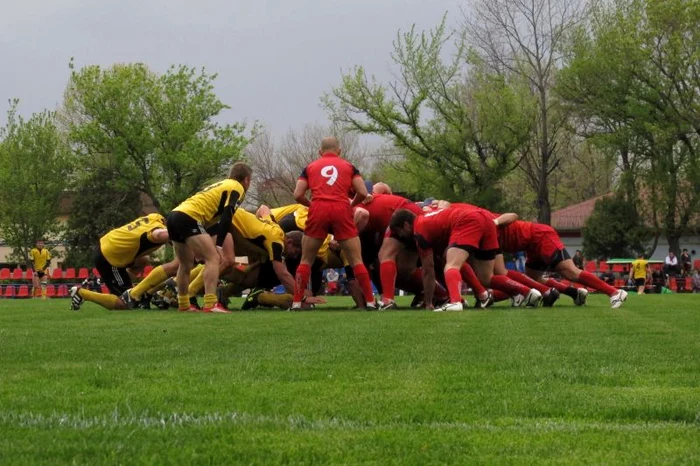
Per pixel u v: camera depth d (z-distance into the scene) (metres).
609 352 6.03
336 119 39.75
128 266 13.60
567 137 45.19
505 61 39.75
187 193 45.81
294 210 14.70
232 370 5.02
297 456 2.88
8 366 5.23
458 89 39.19
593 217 44.97
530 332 7.80
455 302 11.59
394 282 12.81
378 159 50.03
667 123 39.25
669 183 41.19
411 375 4.85
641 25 38.75
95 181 51.53
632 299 18.66
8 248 61.16
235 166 12.20
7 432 3.24
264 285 13.84
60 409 3.74
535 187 43.06
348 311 12.09
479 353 5.98
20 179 47.53
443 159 39.72
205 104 45.75
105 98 44.28
